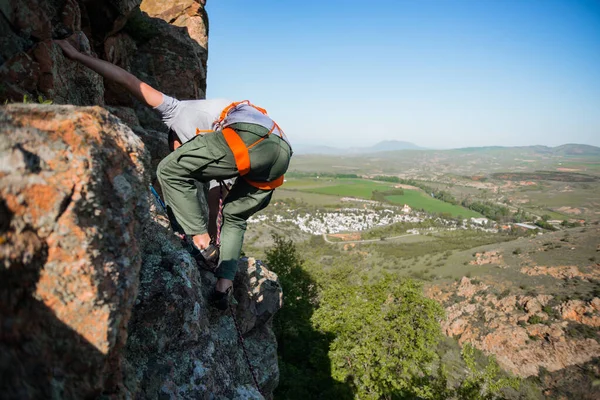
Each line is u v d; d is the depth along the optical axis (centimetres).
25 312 144
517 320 5644
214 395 328
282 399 1767
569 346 4934
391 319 1972
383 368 1742
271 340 671
